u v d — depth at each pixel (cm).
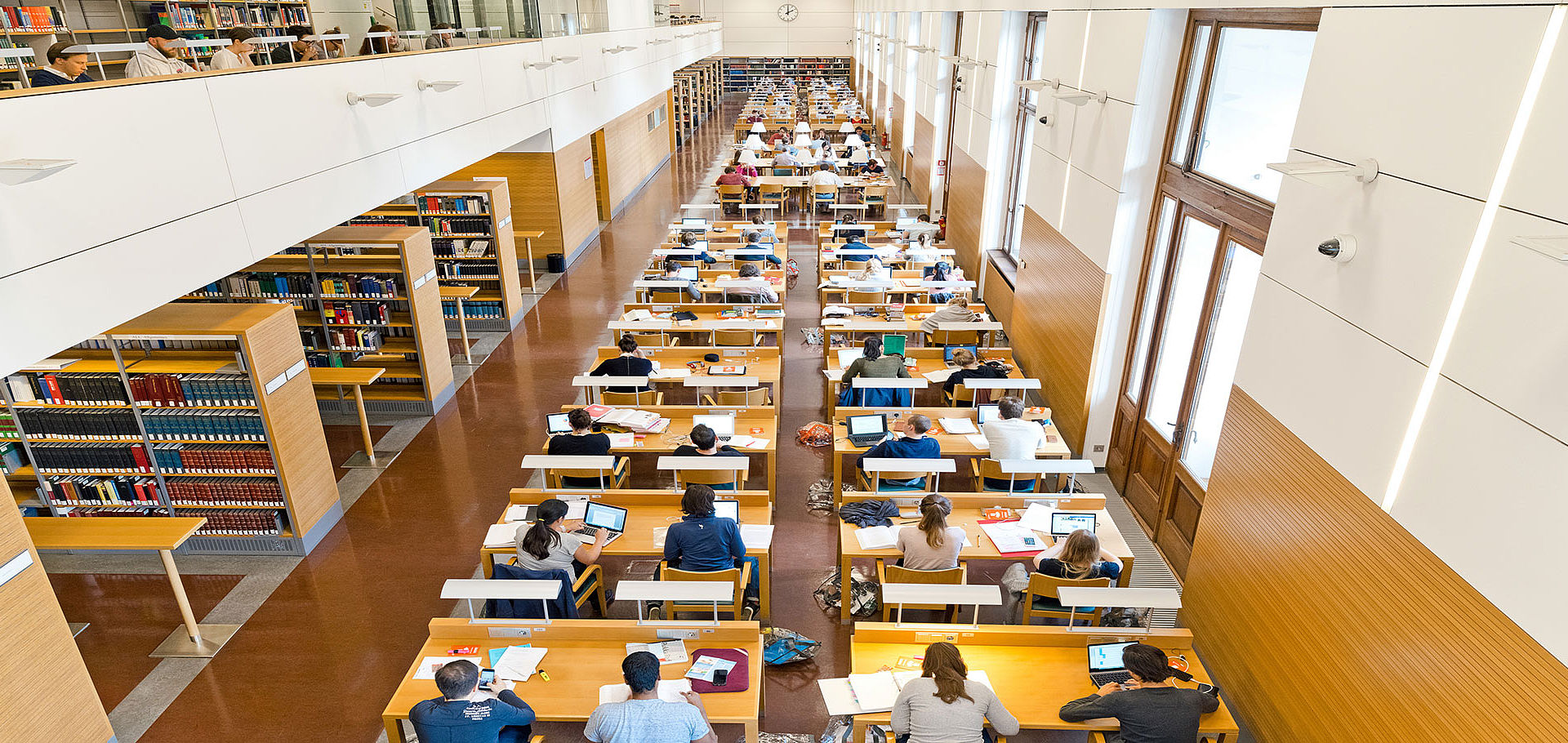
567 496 571
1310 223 394
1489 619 285
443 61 842
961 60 1220
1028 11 998
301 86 596
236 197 526
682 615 539
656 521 558
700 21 3070
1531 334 262
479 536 661
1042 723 384
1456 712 300
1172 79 597
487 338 1077
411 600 585
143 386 582
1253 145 505
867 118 2898
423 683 411
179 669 519
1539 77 260
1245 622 453
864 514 546
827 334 956
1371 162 343
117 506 624
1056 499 552
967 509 559
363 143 686
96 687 487
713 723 417
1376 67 347
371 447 766
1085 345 708
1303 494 397
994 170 1117
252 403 590
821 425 812
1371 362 345
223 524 627
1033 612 497
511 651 431
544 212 1309
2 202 364
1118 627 499
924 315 927
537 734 441
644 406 708
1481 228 284
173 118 470
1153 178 629
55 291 393
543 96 1182
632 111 1831
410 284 804
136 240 443
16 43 776
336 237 795
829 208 1800
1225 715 385
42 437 594
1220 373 541
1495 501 280
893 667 416
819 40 3888
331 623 562
